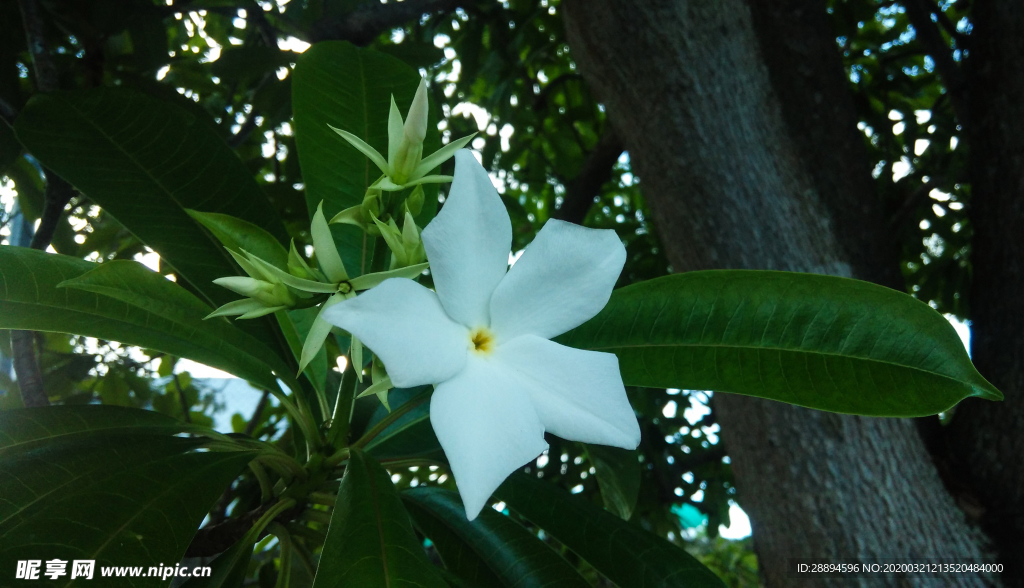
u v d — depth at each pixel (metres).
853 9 0.53
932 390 0.16
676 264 0.38
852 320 0.17
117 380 0.37
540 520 0.19
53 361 0.35
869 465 0.32
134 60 0.29
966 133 0.41
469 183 0.13
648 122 0.37
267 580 0.25
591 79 0.40
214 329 0.17
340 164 0.22
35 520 0.12
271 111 0.35
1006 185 0.37
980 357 0.37
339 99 0.22
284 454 0.17
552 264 0.14
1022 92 0.38
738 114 0.36
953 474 0.35
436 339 0.12
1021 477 0.33
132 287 0.16
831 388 0.17
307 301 0.14
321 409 0.20
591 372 0.13
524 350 0.13
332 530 0.13
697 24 0.36
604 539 0.19
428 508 0.20
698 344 0.18
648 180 0.38
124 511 0.13
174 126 0.21
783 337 0.17
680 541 0.58
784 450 0.33
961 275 0.54
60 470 0.15
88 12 0.27
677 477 0.59
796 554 0.32
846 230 0.36
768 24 0.39
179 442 0.17
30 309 0.16
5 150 0.25
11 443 0.17
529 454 0.12
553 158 0.64
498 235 0.13
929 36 0.44
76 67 0.28
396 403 0.23
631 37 0.37
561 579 0.18
